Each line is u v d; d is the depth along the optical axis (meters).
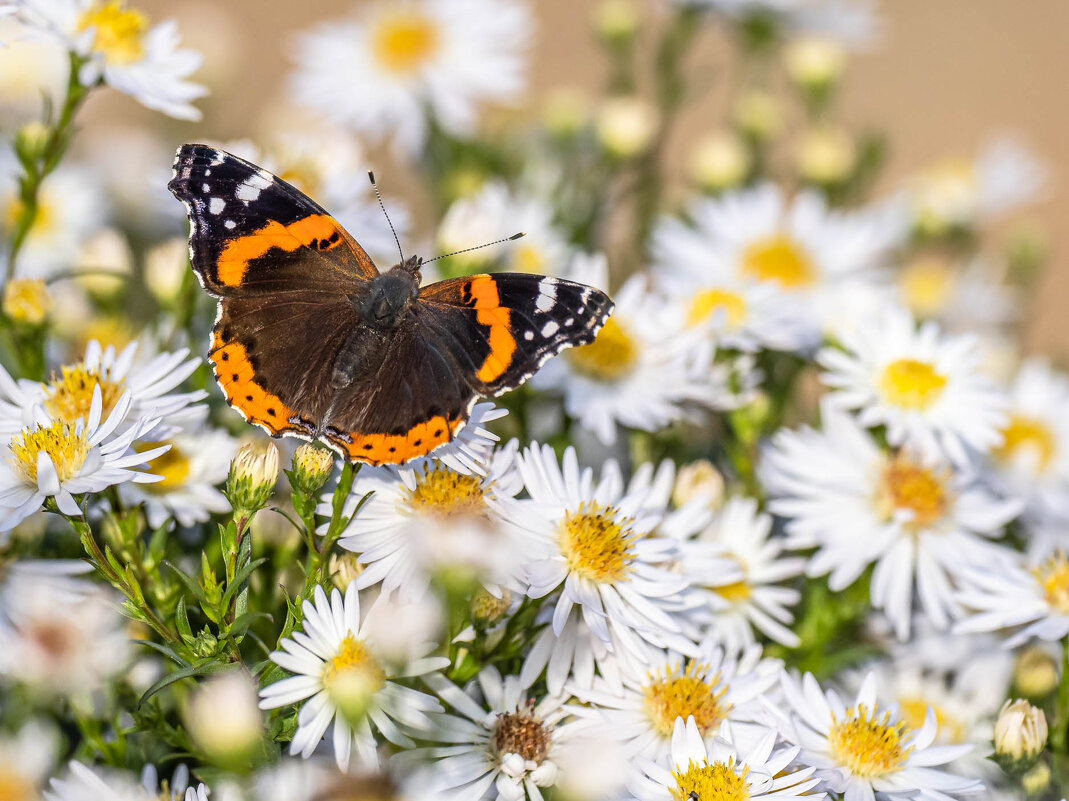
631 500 0.36
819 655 0.38
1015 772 0.36
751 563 0.38
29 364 0.38
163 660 0.36
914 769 0.35
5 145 0.44
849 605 0.38
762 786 0.34
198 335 0.40
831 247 0.46
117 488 0.35
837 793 0.34
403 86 0.48
